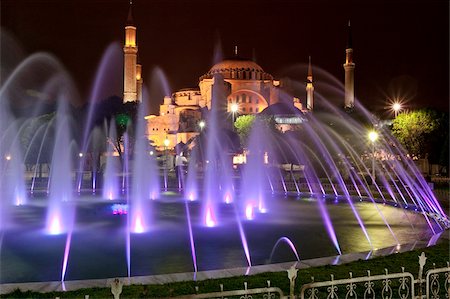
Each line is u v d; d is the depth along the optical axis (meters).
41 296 9.34
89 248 16.25
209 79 148.75
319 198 38.41
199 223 22.56
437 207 29.58
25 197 37.66
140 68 128.88
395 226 22.00
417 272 11.40
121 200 35.53
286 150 68.50
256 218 24.81
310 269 11.77
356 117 65.75
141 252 15.65
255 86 150.50
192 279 10.88
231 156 77.31
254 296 9.63
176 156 95.19
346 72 108.56
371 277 8.94
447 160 53.94
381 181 52.38
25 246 16.58
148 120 137.50
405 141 58.50
